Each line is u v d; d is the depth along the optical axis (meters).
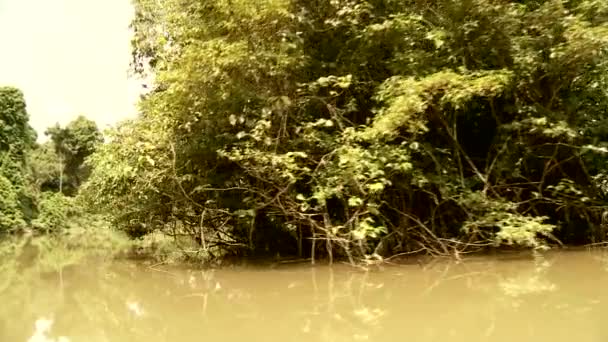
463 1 6.11
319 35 6.61
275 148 5.87
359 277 5.14
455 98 5.48
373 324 3.25
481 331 2.96
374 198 5.96
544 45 6.27
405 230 6.38
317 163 6.04
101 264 7.62
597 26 5.85
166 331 3.34
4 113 27.30
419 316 3.40
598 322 3.03
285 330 3.21
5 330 3.61
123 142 6.88
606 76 6.47
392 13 6.47
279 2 5.64
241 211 6.21
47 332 3.51
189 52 5.65
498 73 5.96
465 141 7.11
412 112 5.52
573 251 6.38
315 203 6.23
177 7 7.16
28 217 24.89
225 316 3.69
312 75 6.46
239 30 5.88
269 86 6.15
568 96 6.75
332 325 3.29
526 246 6.61
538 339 2.74
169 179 6.67
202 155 6.52
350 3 6.25
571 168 6.96
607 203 6.88
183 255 7.34
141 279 5.76
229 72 5.81
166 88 7.41
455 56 6.26
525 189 6.84
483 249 6.49
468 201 6.07
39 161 31.28
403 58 6.09
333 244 6.39
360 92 6.61
